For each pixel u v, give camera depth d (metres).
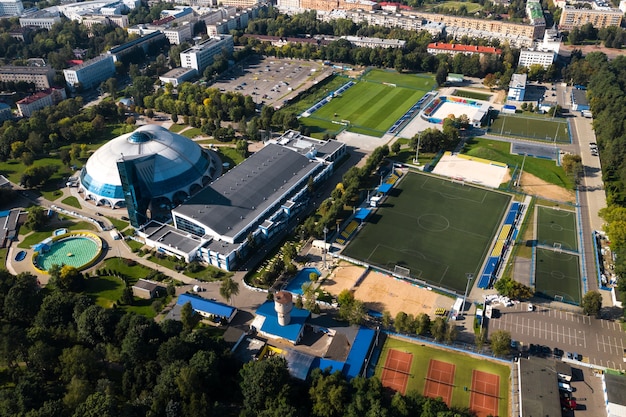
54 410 187.88
